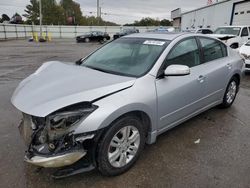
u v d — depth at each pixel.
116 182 2.52
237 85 4.73
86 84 2.53
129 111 2.48
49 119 2.19
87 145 2.36
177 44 3.27
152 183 2.52
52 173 2.62
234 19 21.25
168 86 2.95
